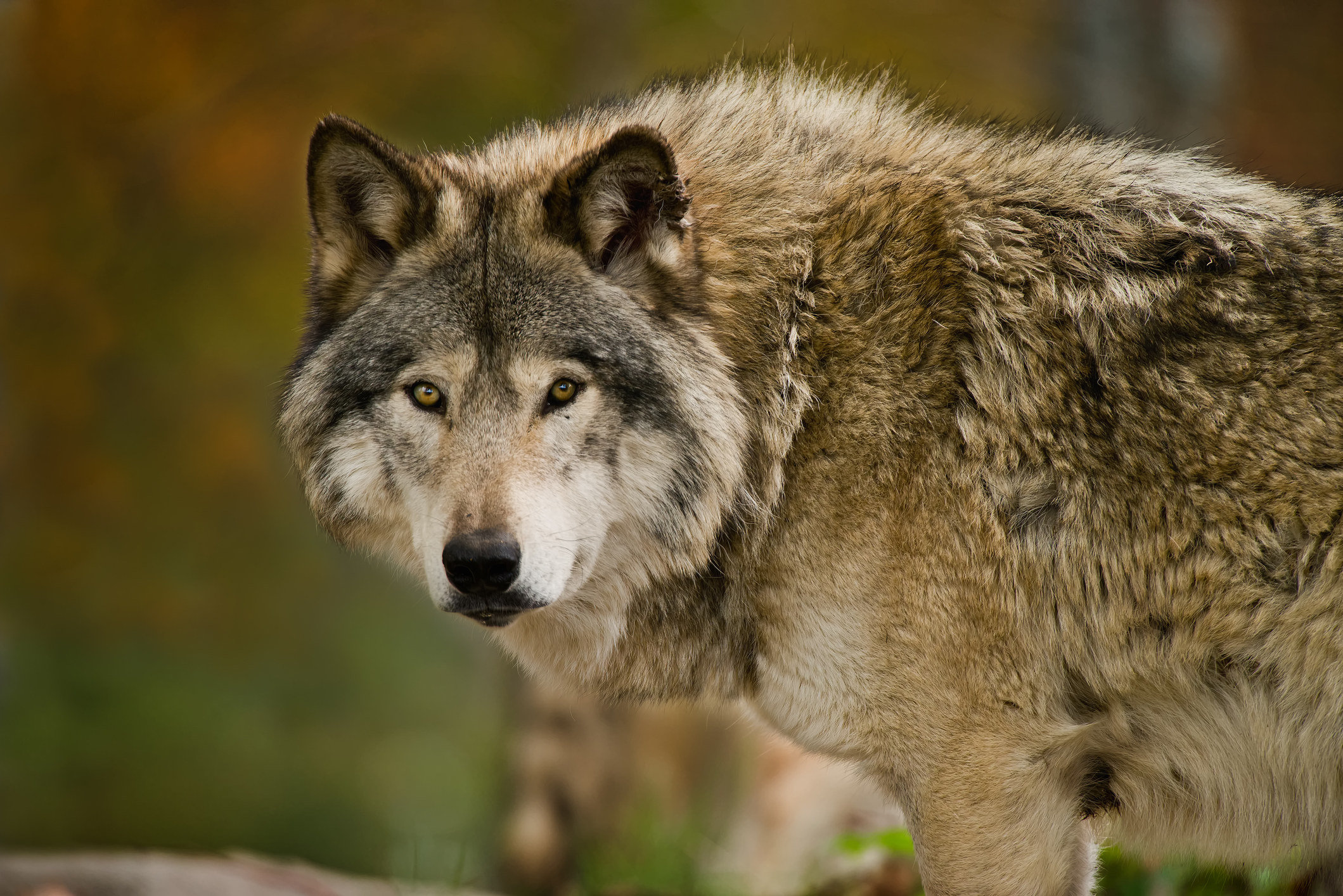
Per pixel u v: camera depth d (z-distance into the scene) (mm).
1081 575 6664
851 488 6809
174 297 24766
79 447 26406
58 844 22578
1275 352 6551
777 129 7613
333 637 29656
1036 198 7141
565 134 7918
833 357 6953
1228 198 7012
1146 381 6652
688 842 13414
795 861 11656
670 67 19141
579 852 14953
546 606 6656
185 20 21984
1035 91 20609
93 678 26047
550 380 6781
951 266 7004
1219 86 18844
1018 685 6676
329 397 7250
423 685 29828
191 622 28234
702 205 7352
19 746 23438
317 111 20672
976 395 6766
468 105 19953
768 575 6992
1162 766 6875
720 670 7414
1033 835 6707
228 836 23844
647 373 6891
